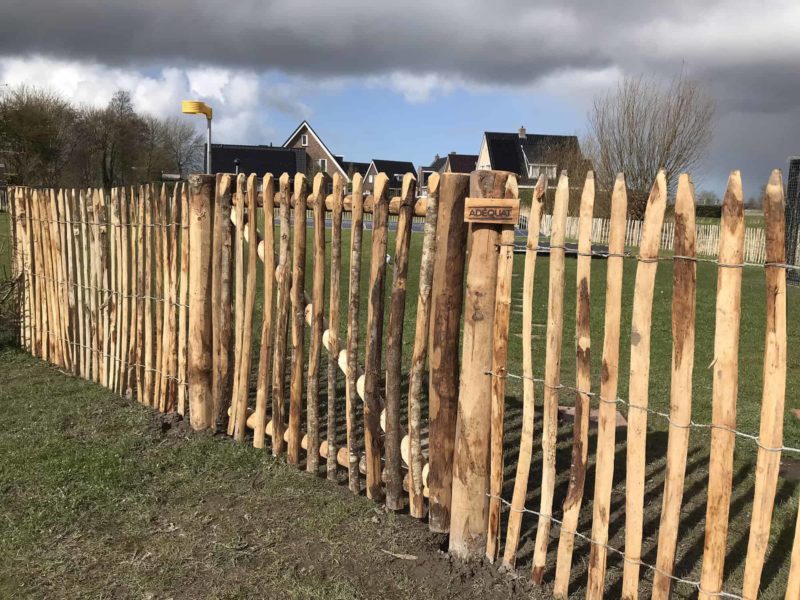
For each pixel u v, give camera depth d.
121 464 4.46
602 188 34.38
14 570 3.28
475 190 3.13
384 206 3.68
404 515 3.89
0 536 3.57
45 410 5.48
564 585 3.12
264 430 4.74
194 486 4.22
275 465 4.53
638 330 2.70
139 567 3.35
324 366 7.18
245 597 3.12
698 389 7.00
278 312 4.45
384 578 3.28
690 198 2.49
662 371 7.64
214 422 5.01
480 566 3.37
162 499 4.06
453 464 3.51
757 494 2.47
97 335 6.13
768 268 2.33
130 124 54.94
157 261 5.27
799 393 7.08
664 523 2.73
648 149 34.31
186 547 3.53
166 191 5.14
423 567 3.37
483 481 3.34
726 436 2.51
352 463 4.09
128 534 3.65
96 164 53.66
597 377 7.31
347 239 18.88
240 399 4.83
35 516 3.77
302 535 3.66
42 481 4.18
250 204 4.57
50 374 6.57
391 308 3.71
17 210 7.23
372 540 3.61
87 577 3.26
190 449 4.75
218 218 4.77
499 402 3.23
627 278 16.02
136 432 5.02
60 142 49.88
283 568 3.35
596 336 9.47
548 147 48.75
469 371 3.25
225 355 4.92
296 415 4.43
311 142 79.50
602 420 2.88
